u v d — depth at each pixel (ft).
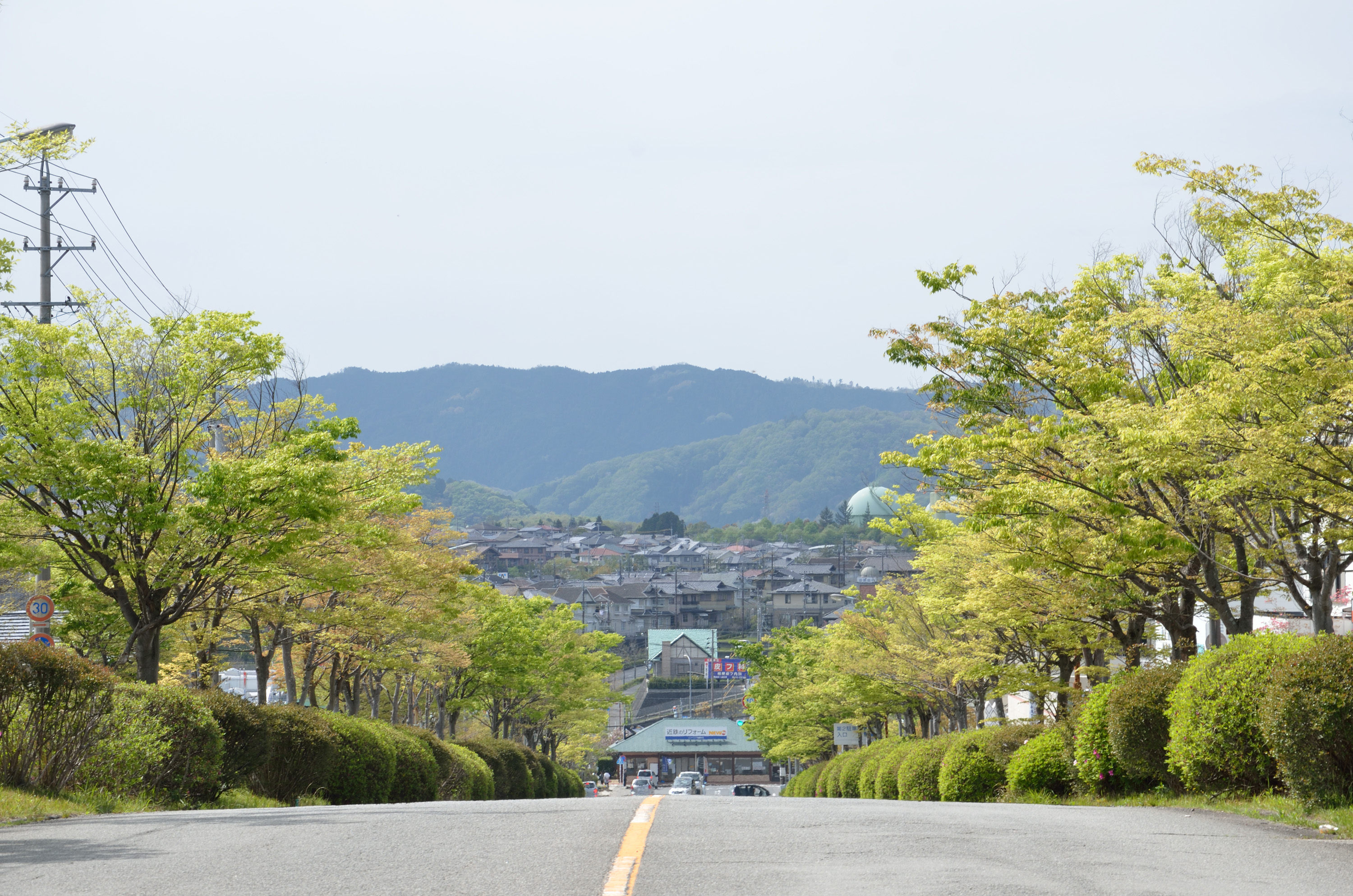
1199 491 61.46
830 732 245.45
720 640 615.98
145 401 86.53
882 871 28.96
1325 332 62.08
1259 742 54.19
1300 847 35.94
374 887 26.71
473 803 57.26
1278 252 67.10
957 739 104.42
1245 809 50.88
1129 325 71.15
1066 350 72.18
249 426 94.84
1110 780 73.26
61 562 93.76
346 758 87.86
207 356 86.99
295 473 80.12
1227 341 61.41
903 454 76.48
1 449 77.92
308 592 101.65
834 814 44.75
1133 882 28.07
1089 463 68.95
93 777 60.64
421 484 97.19
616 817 41.75
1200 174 63.98
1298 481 59.67
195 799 68.90
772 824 39.65
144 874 28.94
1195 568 81.41
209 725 68.80
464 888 26.55
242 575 88.58
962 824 41.04
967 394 76.07
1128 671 70.49
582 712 269.85
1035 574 90.17
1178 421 59.41
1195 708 57.31
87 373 86.48
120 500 82.23
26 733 57.93
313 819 43.39
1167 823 43.65
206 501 83.87
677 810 45.83
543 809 47.83
